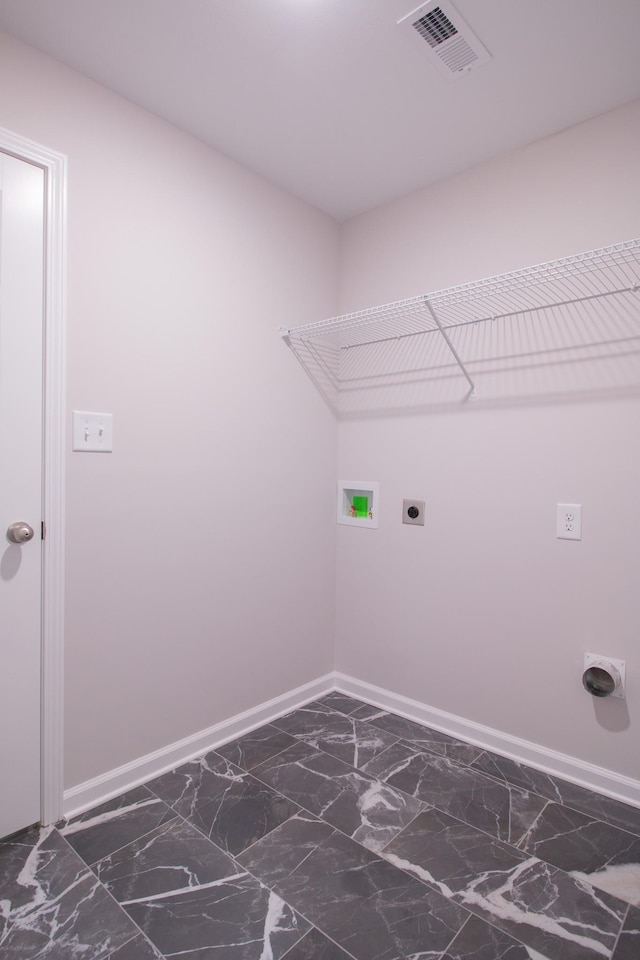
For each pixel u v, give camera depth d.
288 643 2.33
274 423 2.22
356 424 2.47
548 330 1.85
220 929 1.20
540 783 1.79
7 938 1.17
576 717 1.81
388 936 1.19
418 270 2.23
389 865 1.40
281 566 2.28
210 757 1.93
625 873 1.38
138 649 1.76
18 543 1.47
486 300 1.92
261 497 2.18
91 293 1.61
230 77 1.59
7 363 1.43
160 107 1.74
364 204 2.37
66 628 1.58
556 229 1.83
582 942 1.18
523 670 1.93
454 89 1.63
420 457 2.23
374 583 2.41
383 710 2.35
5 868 1.37
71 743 1.60
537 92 1.64
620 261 1.66
